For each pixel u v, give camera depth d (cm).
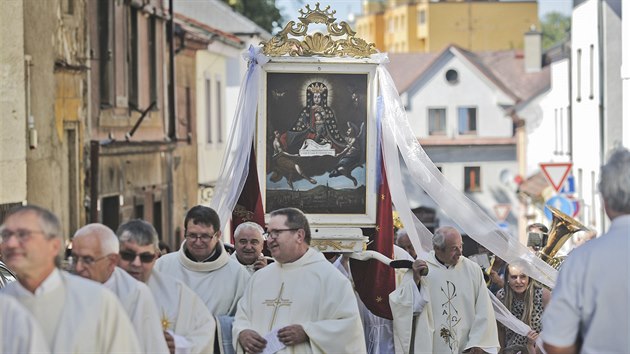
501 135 7994
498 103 7988
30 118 2409
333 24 1373
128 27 3169
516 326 1417
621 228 857
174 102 3619
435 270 1361
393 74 8281
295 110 1373
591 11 4591
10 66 2303
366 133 1375
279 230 1149
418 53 8450
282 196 1377
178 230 3803
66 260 1485
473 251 1997
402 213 1372
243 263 1317
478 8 11331
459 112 8038
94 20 2869
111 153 2972
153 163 3428
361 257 1341
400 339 1318
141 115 3272
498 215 5272
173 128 3616
